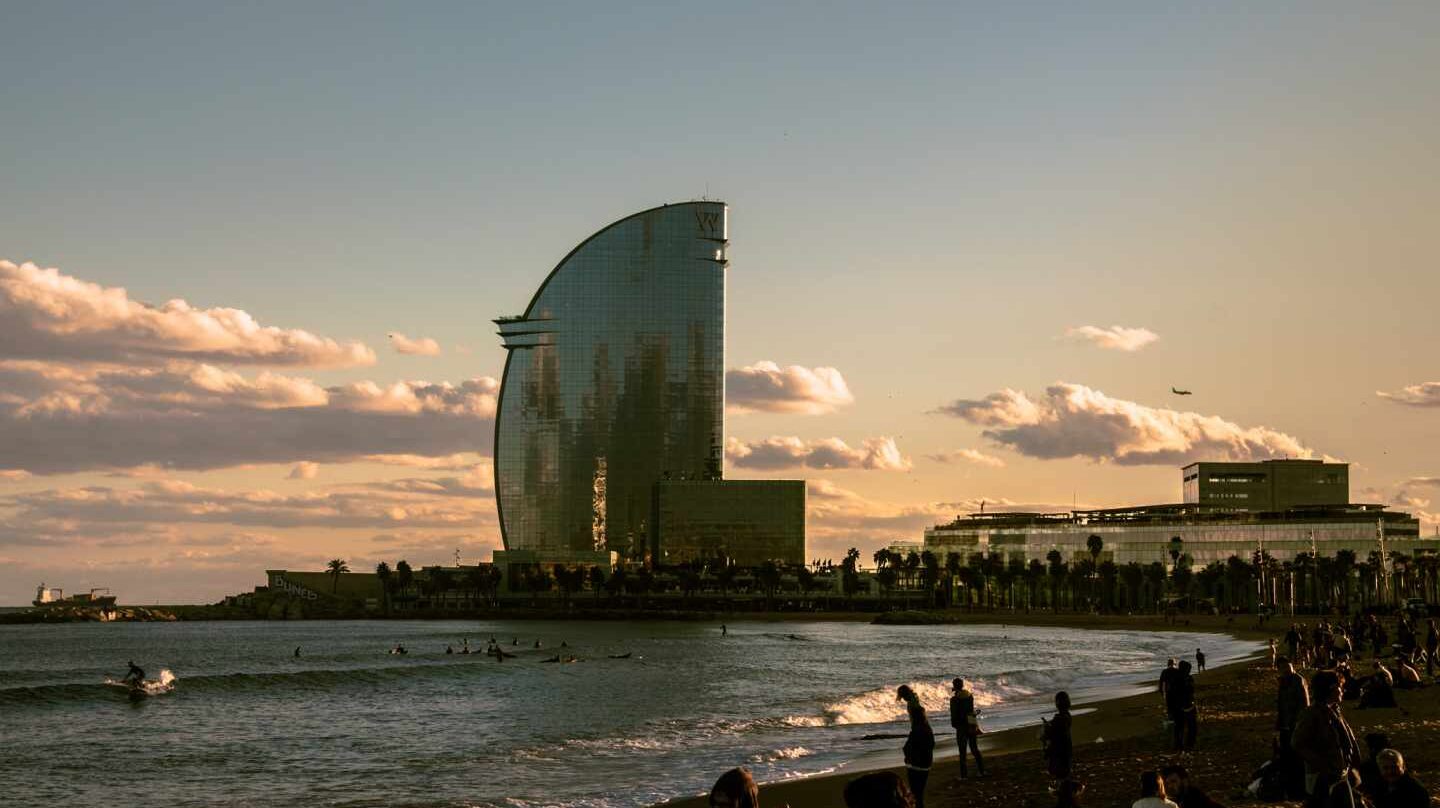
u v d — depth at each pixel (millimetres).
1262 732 52531
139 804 51219
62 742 74250
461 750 67750
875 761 55281
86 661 193125
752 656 179500
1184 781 24297
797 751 60469
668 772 55219
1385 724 49406
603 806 45906
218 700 104625
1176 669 48094
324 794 52562
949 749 58781
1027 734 63844
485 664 153250
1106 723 66875
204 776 59188
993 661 162625
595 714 89125
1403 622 77438
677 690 113062
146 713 93625
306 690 114188
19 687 110938
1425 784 35125
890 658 172500
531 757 62312
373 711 94000
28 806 51250
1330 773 26891
